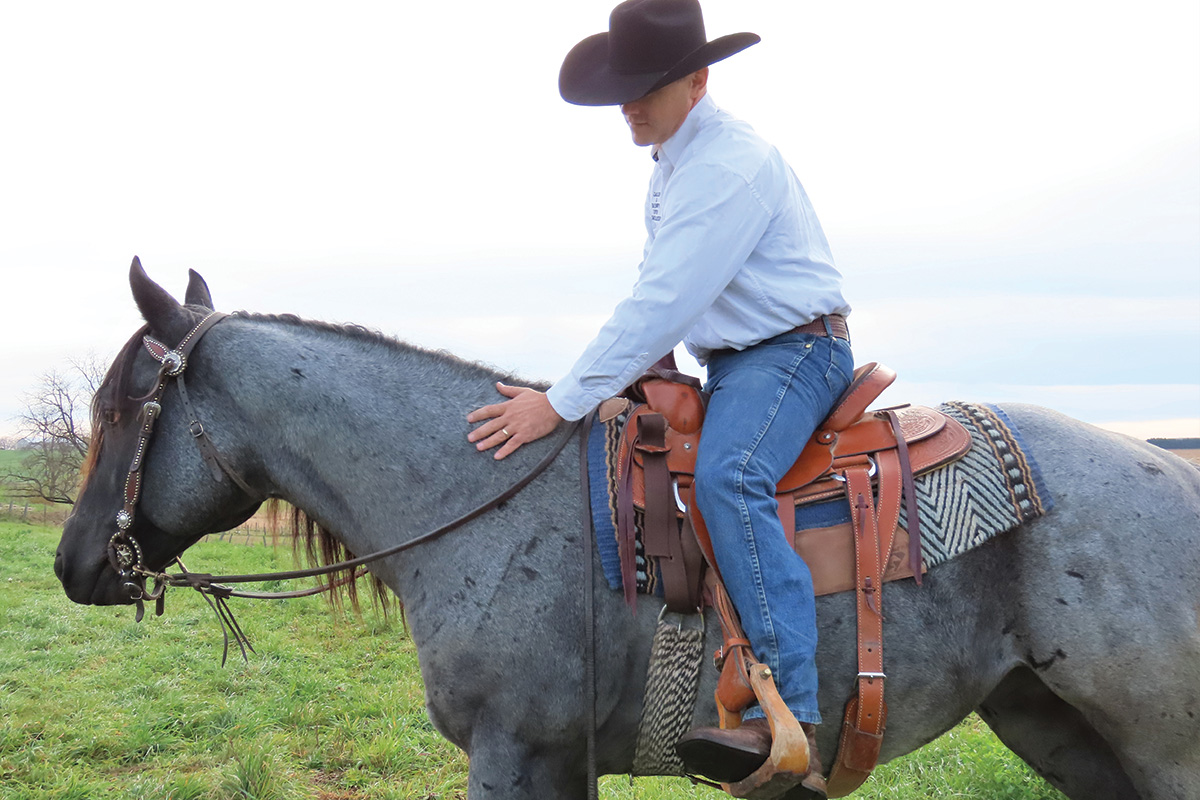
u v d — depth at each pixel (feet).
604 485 6.63
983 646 6.49
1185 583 6.27
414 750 14.44
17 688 17.65
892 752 6.69
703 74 6.79
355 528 7.16
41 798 12.13
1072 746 7.21
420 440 7.00
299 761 14.26
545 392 6.82
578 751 6.63
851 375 6.89
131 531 7.32
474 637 6.48
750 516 6.13
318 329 7.56
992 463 6.65
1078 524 6.43
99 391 7.47
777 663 5.98
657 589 6.48
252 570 35.24
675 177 6.57
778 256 6.63
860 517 6.44
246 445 7.25
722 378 6.75
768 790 5.83
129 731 14.87
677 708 6.41
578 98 6.75
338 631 23.30
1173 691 6.17
